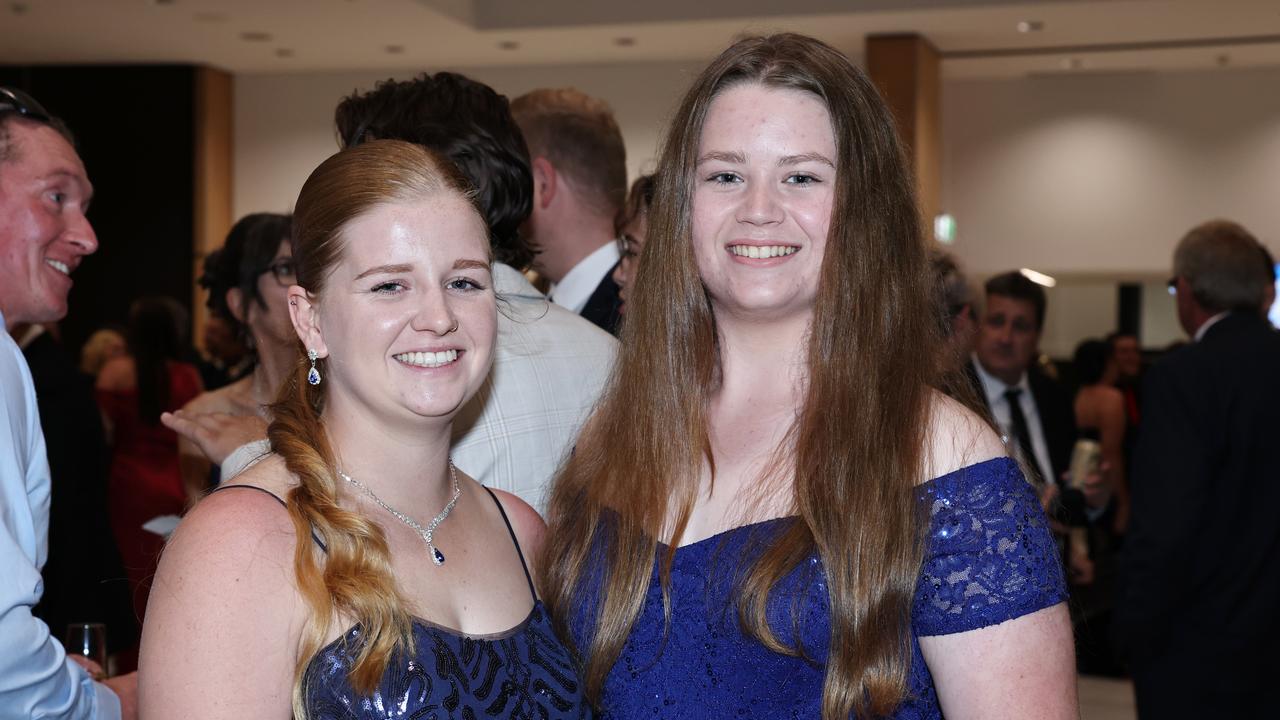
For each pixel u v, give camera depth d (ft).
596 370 6.94
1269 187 38.22
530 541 5.90
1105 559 13.03
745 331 5.67
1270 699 10.27
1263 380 10.21
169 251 40.45
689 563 5.41
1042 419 13.83
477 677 4.94
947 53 37.01
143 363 15.87
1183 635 10.39
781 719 5.19
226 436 7.42
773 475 5.49
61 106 40.47
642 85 38.91
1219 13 31.55
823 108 5.41
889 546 5.06
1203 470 10.15
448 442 5.27
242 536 4.58
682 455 5.68
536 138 9.45
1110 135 39.32
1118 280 39.27
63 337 40.60
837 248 5.39
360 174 4.94
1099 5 30.91
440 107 6.66
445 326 4.85
